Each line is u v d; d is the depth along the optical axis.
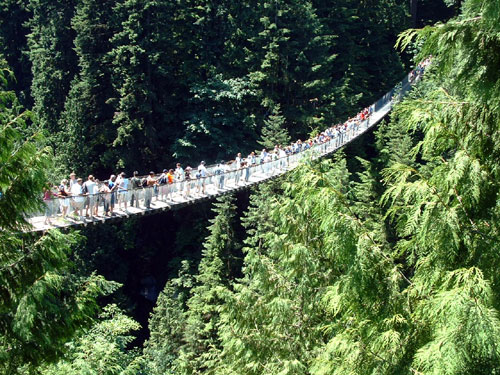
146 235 31.64
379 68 39.84
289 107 34.25
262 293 9.14
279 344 8.37
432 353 4.20
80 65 31.38
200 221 28.97
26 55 39.56
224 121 31.34
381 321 5.18
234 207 22.11
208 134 31.52
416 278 5.27
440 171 5.07
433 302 4.59
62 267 6.45
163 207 17.02
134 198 16.20
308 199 5.51
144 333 29.12
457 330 4.09
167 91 33.41
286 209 8.46
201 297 20.45
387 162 28.61
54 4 34.69
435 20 46.84
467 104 5.11
